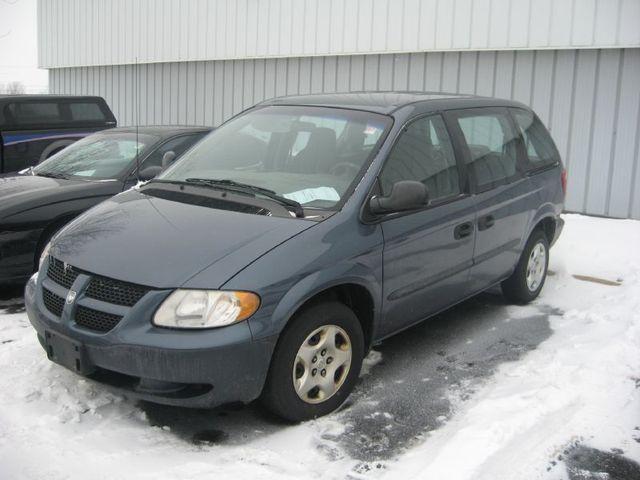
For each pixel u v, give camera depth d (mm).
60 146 9891
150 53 13820
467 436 3510
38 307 3801
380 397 4078
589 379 4184
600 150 8758
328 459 3395
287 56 11383
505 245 5238
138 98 14664
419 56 10094
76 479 3146
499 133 5398
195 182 4445
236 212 3928
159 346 3291
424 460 3367
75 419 3695
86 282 3586
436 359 4652
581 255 7066
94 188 6074
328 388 3809
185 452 3438
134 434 3588
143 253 3598
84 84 16297
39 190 5938
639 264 6723
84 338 3480
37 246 5676
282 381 3562
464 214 4676
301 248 3617
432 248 4402
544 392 3996
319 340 3746
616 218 8719
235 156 4691
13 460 3285
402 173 4297
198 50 12812
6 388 3992
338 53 10688
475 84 9633
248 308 3359
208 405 3406
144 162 6555
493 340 5000
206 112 13156
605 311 5477
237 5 11961
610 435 3576
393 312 4215
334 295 3900
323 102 4863
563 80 8914
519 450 3406
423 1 9703
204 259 3484
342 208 3926
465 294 4926
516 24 8961
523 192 5406
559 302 5887
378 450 3486
